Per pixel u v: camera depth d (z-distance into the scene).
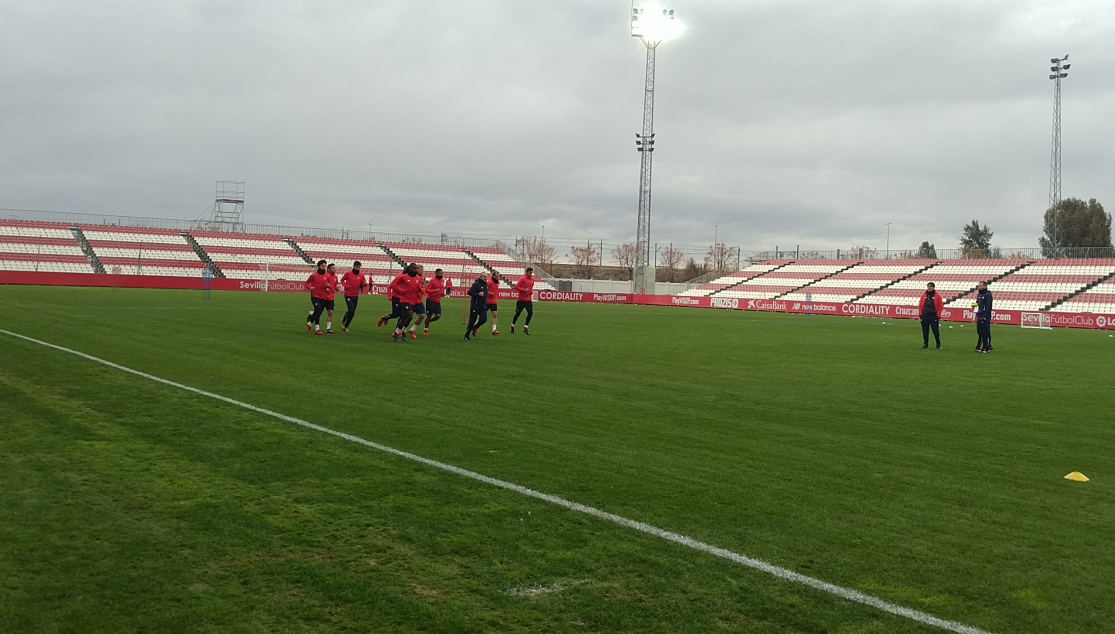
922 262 63.88
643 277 66.38
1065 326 42.25
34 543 4.84
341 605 4.12
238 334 19.41
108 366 12.45
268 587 4.32
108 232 62.97
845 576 4.69
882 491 6.60
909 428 9.67
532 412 9.95
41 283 49.97
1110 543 5.39
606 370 14.91
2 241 56.94
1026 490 6.77
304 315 28.09
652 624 3.99
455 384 12.23
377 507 5.77
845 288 62.44
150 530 5.13
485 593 4.32
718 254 93.69
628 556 4.91
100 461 6.77
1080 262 54.81
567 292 66.88
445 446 7.81
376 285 61.12
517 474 6.81
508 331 25.06
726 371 15.38
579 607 4.17
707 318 39.72
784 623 4.04
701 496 6.30
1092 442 9.01
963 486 6.85
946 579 4.68
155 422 8.43
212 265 61.94
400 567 4.65
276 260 66.75
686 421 9.70
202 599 4.14
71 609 3.98
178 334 18.64
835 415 10.50
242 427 8.36
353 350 16.80
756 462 7.55
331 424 8.70
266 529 5.22
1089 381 15.16
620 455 7.67
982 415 10.82
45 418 8.39
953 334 31.17
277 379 11.99
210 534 5.09
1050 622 4.13
